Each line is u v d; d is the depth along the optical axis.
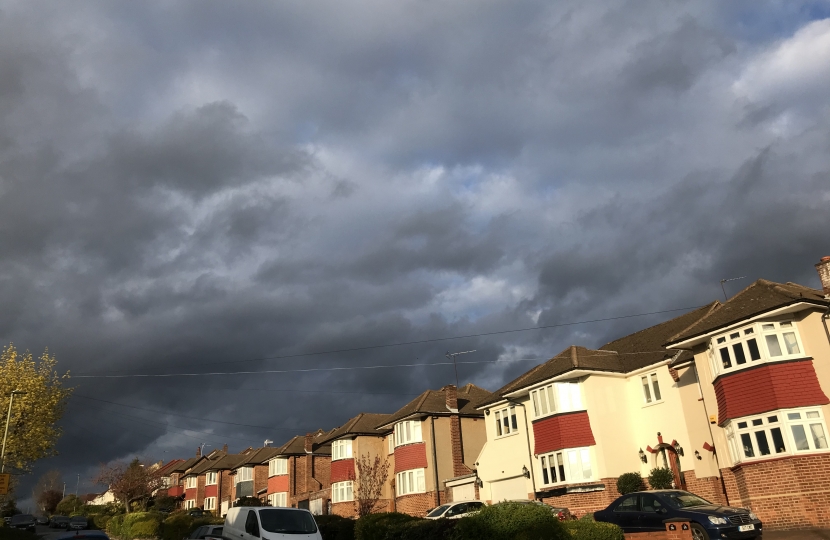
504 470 35.97
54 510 108.12
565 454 30.56
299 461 62.53
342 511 49.31
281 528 18.27
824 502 20.84
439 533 17.80
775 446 22.33
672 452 28.72
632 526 18.97
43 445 37.72
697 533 17.16
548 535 14.62
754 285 26.14
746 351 23.81
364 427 50.44
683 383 28.59
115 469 78.50
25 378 38.06
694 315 32.62
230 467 79.19
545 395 32.62
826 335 22.39
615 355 33.53
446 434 44.19
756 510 22.55
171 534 42.22
